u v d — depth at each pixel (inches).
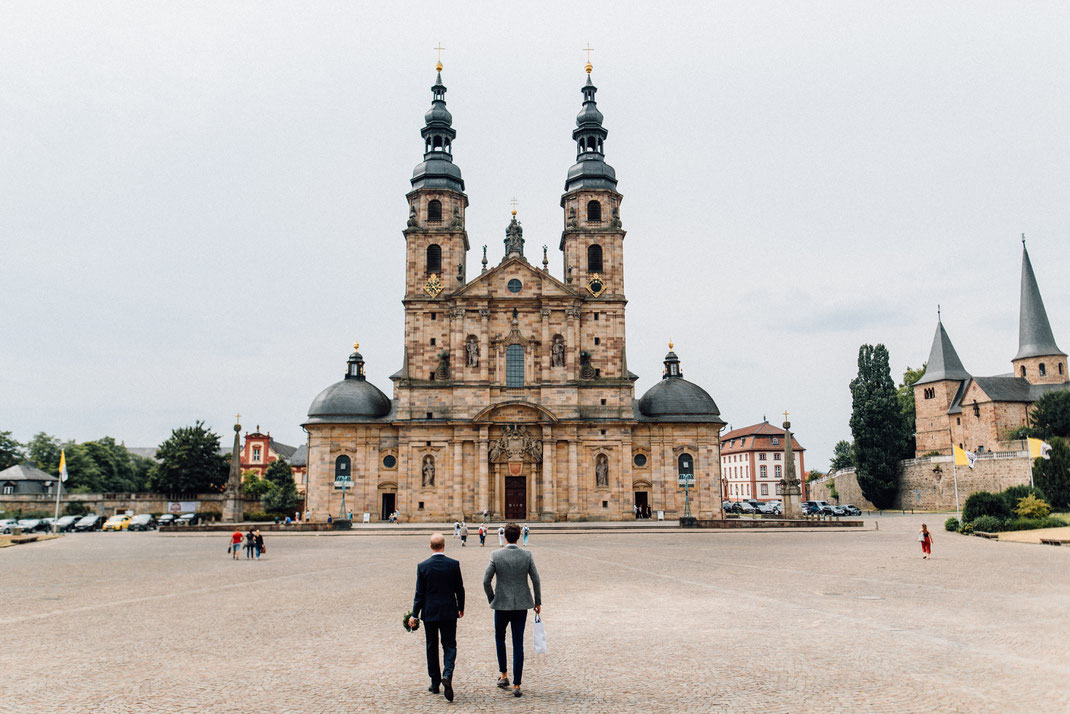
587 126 4303.6
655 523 3619.6
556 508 3875.5
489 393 3944.4
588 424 3954.2
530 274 4047.7
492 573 621.0
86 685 625.6
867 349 5251.0
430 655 601.9
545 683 629.3
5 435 5516.7
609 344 4079.7
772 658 702.5
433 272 4138.8
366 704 570.9
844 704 553.3
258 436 7081.7
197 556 2071.9
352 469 3976.4
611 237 4173.2
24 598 1166.3
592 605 1045.2
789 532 2972.4
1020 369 5226.4
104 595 1202.6
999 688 588.7
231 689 613.3
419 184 4261.8
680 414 4025.6
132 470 6392.7
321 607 1059.3
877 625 860.0
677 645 769.6
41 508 4495.6
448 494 3885.3
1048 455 3329.2
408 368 4030.5
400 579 1430.9
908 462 5049.2
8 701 579.2
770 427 7815.0
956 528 2834.6
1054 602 1021.2
